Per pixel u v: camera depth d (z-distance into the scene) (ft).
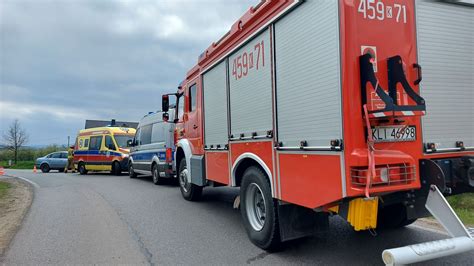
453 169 11.36
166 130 37.11
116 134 59.21
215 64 19.42
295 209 13.50
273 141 13.42
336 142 9.98
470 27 12.17
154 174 39.91
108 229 19.40
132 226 19.81
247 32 15.48
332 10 10.13
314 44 10.95
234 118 17.06
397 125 10.44
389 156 9.64
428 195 10.60
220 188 33.35
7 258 14.99
